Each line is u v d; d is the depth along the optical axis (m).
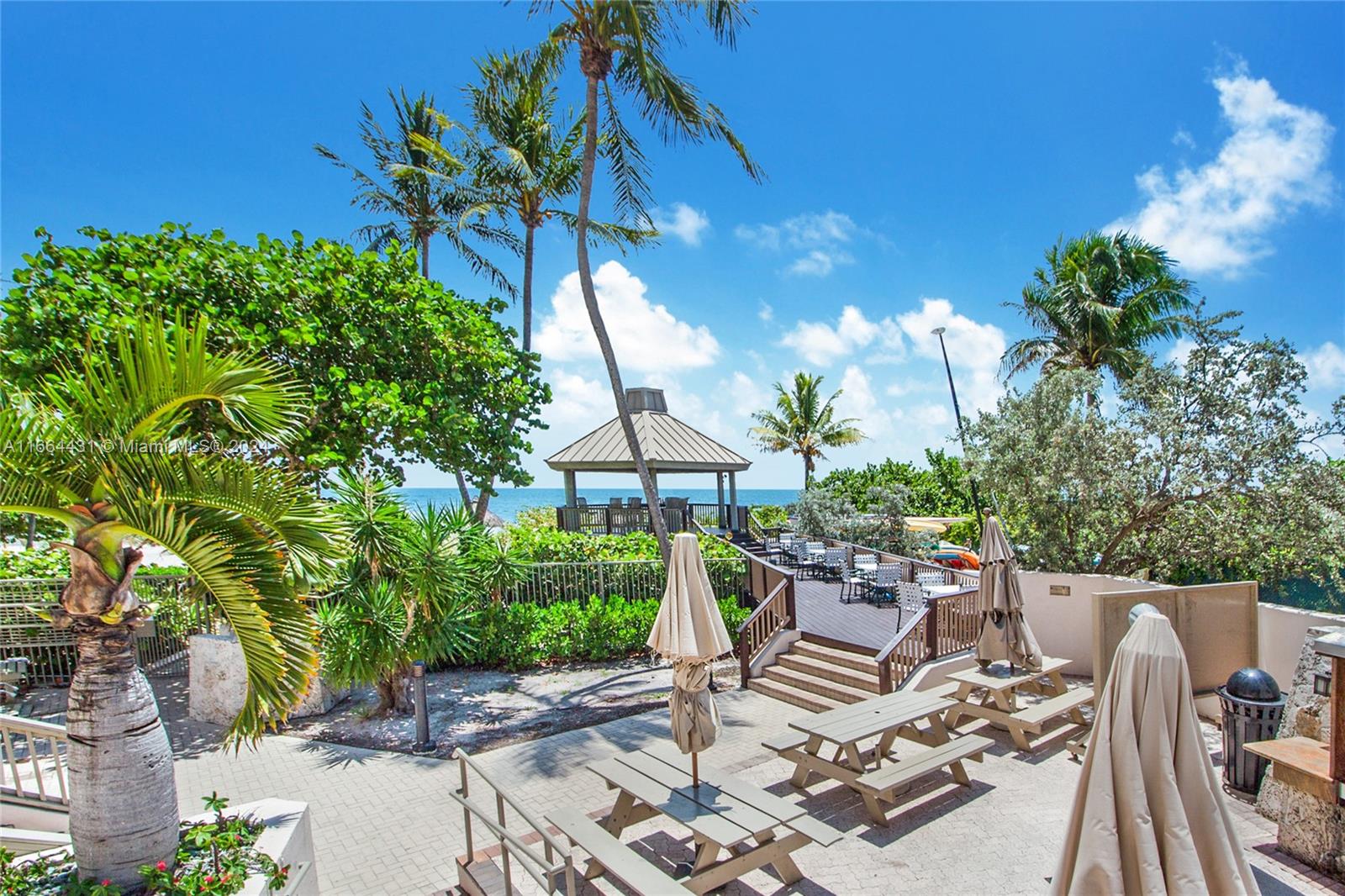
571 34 11.91
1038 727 7.73
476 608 12.19
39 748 8.79
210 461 4.62
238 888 4.24
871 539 24.36
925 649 10.23
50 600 11.06
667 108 11.66
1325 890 4.95
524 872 5.61
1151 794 3.63
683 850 5.96
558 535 15.00
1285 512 11.94
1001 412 14.99
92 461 4.21
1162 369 13.45
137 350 4.54
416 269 13.66
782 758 7.78
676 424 24.36
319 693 10.25
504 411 14.27
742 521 26.23
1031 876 5.45
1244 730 6.44
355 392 11.19
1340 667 4.83
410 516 10.05
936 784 7.10
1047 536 14.19
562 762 8.19
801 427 39.00
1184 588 8.03
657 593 14.44
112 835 4.25
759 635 11.48
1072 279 24.47
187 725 9.79
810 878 5.50
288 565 4.88
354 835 6.61
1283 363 12.16
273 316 11.30
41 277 10.13
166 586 11.93
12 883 4.32
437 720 9.89
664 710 10.02
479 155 16.66
